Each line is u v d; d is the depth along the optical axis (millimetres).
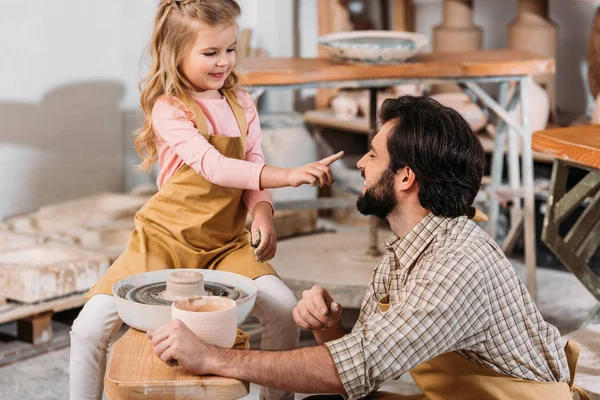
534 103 4734
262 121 5418
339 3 5684
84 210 4965
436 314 1966
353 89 5676
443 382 2172
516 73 3936
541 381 2178
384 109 2184
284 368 1938
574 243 3322
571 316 4094
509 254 4527
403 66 3812
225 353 1946
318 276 4008
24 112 5301
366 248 4484
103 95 5605
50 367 3635
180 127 2549
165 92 2570
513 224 4484
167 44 2525
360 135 5750
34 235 4398
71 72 5445
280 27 5918
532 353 2158
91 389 2490
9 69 5199
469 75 3883
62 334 3957
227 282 2332
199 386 1896
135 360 1985
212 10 2473
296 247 4523
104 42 5547
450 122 2117
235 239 2713
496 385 2133
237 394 1918
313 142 5496
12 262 3973
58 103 5426
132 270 2527
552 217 3264
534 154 4773
